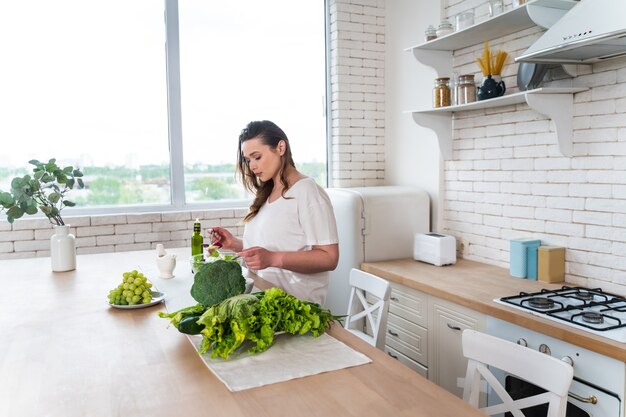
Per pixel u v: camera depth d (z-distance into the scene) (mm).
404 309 3113
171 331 1683
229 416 1112
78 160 3719
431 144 3717
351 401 1178
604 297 2406
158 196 3938
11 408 1158
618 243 2469
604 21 1901
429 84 3725
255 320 1453
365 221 3500
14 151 3564
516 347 1445
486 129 3242
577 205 2670
